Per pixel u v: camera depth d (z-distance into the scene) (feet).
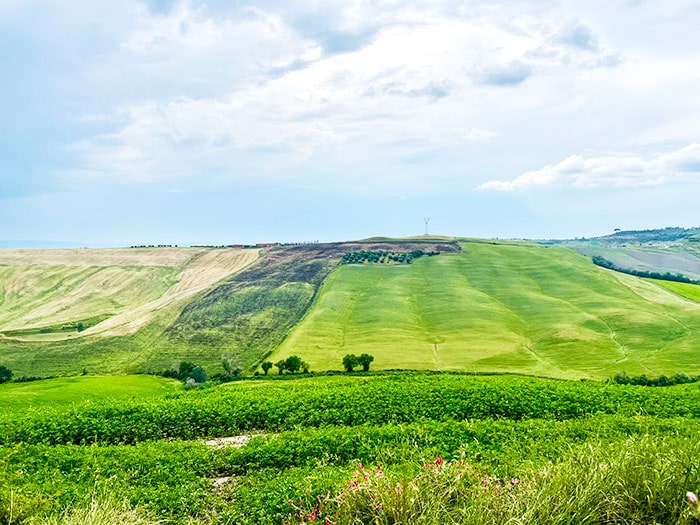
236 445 82.89
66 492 52.37
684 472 29.60
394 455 60.34
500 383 134.10
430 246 631.97
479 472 40.70
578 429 72.84
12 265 632.79
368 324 372.79
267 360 308.19
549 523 26.66
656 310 384.68
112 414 99.09
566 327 351.67
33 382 265.13
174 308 436.35
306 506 43.09
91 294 538.06
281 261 574.15
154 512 46.98
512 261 571.28
